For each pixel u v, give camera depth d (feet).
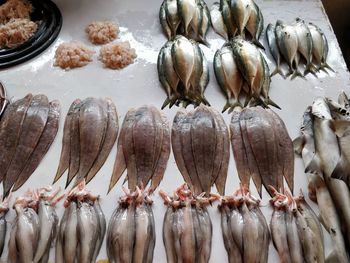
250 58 1.72
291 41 1.85
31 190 1.50
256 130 1.57
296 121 1.65
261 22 1.98
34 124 1.64
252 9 1.96
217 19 2.03
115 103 1.73
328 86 1.78
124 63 1.86
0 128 1.65
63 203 1.46
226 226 1.36
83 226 1.34
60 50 1.90
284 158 1.54
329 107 1.61
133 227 1.34
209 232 1.36
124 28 2.04
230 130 1.62
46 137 1.63
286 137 1.58
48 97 1.76
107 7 2.14
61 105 1.73
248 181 1.50
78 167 1.56
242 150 1.56
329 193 1.38
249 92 1.73
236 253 1.32
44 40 1.96
